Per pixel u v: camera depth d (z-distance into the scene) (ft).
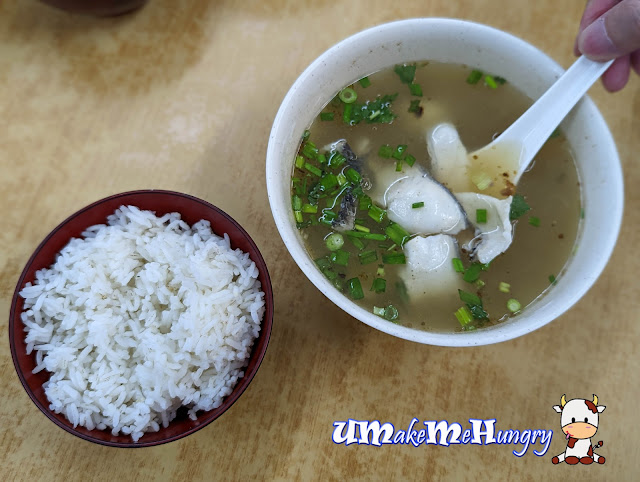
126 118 0.97
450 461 0.81
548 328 0.88
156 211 0.84
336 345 0.86
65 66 1.00
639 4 0.70
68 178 0.93
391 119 0.90
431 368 0.86
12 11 1.04
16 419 0.81
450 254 0.84
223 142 0.96
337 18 1.05
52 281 0.78
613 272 0.90
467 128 0.91
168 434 0.72
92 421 0.74
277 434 0.82
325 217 0.85
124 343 0.77
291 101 0.77
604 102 0.98
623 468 0.81
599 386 0.85
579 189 0.83
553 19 1.04
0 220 0.91
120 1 0.97
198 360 0.76
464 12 1.05
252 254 0.80
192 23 1.04
